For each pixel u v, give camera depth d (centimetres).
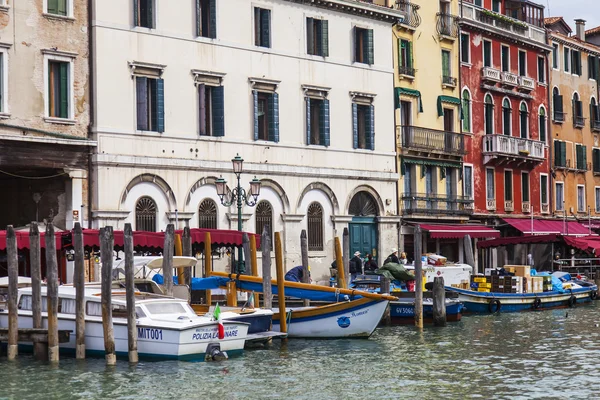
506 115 5212
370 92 4175
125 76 3312
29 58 3091
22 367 2197
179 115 3466
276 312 2675
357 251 3928
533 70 5453
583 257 5175
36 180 3269
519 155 5131
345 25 4084
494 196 5050
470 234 4581
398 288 3253
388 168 4266
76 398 1914
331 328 2686
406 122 4472
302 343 2619
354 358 2386
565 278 4262
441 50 4688
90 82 3241
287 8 3847
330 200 4003
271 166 3744
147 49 3372
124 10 3316
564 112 5756
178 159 3441
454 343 2667
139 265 2655
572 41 5853
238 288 2741
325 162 3975
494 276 3662
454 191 4744
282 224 3803
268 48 3762
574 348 2597
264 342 2553
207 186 3553
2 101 3031
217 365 2261
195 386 2023
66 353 2362
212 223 3575
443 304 3025
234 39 3647
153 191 3388
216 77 3575
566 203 5766
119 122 3291
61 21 3170
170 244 2506
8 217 3347
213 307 2616
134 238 2720
